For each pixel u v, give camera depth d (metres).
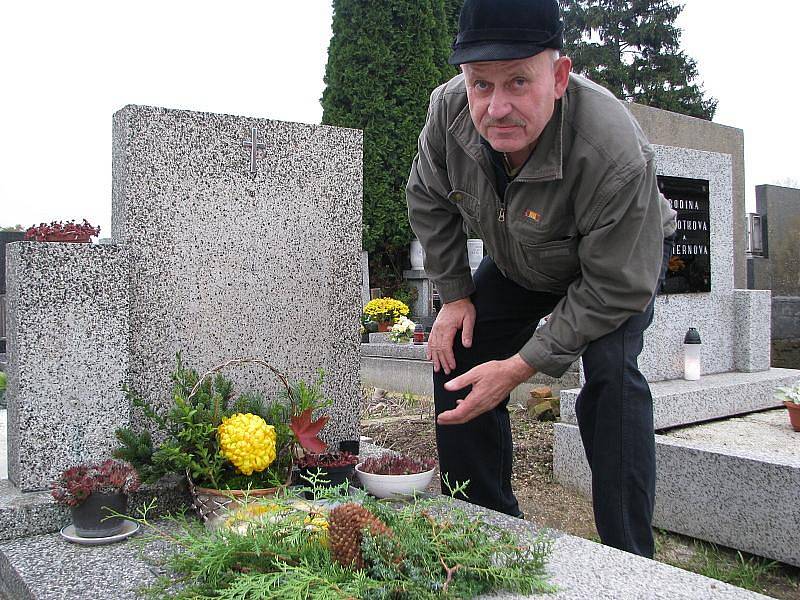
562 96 2.11
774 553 3.08
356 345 3.18
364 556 1.65
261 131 2.92
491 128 2.00
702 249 5.05
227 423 2.41
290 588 1.53
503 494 2.77
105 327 2.60
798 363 8.35
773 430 4.18
